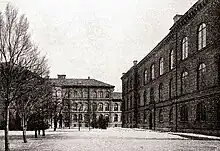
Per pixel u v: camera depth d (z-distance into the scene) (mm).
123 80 94562
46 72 30562
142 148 21438
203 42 35469
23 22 19109
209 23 33188
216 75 31406
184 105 41156
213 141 27266
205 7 34500
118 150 20172
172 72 47031
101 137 35688
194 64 37594
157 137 34844
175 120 44875
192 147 21828
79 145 23969
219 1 32406
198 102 36062
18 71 18641
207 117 33312
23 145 23734
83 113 102875
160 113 54844
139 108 73000
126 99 88812
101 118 81938
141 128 70188
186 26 40875
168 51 49531
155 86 58312
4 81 18109
